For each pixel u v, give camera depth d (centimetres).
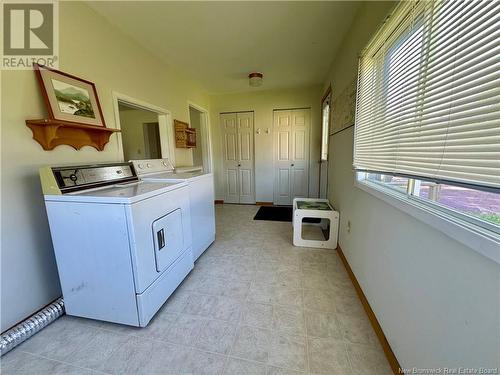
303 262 223
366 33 165
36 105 141
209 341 130
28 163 137
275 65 302
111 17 189
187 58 275
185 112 342
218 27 207
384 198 125
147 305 141
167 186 168
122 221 128
